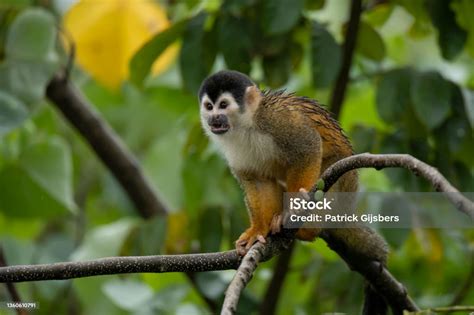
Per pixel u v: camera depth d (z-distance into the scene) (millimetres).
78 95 10867
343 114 11609
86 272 6062
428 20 9859
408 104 9453
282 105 7980
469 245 10547
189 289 10094
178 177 11766
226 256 6328
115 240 9625
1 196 10188
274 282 9531
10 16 10305
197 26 9289
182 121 12430
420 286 10508
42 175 10086
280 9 8789
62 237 12398
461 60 12344
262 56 9477
